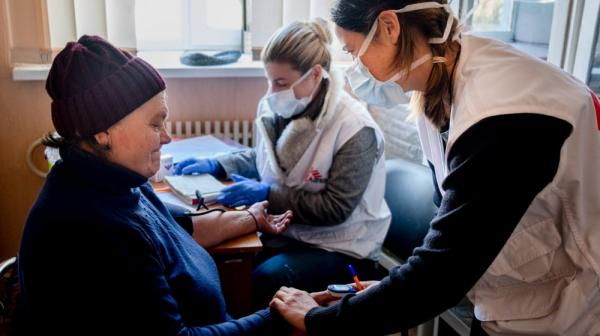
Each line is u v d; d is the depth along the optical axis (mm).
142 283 968
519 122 859
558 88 935
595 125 968
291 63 1655
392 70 1067
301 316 1109
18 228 2371
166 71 2281
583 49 1610
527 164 850
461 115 930
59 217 916
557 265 1063
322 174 1780
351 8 1052
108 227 941
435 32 1007
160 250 1078
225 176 2025
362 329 1010
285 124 1865
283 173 1827
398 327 993
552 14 1746
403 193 1956
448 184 919
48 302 924
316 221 1750
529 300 1089
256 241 1530
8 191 2314
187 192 1729
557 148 866
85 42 971
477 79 963
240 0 2547
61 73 945
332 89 1745
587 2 1582
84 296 924
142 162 1024
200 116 2484
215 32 2576
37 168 2311
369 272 1855
